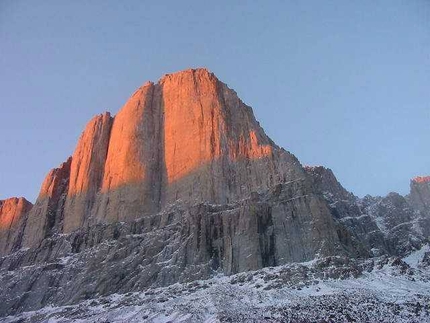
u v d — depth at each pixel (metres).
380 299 65.81
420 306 60.00
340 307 62.88
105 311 78.19
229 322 61.53
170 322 67.38
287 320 59.22
